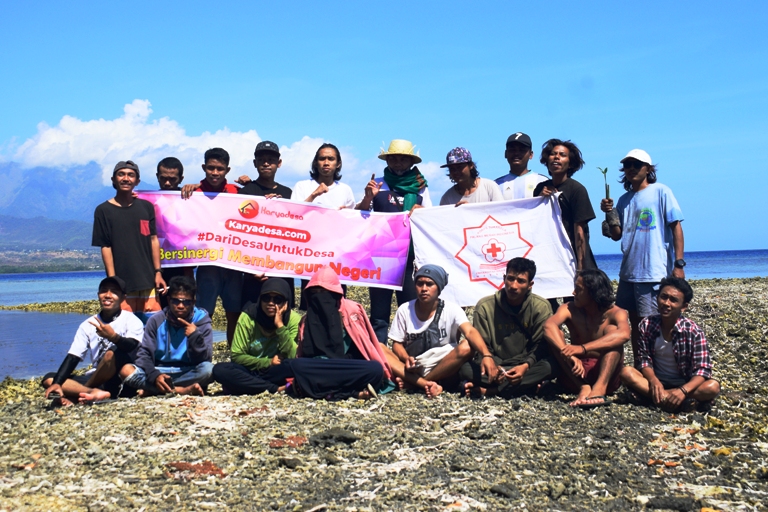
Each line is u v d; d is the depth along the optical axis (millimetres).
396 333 8086
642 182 8305
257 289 9555
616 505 4613
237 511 4461
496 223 9414
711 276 50906
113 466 5242
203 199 9383
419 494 4758
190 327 7625
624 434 6211
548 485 4918
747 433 6242
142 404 7090
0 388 9898
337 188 9844
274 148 9578
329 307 7785
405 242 9625
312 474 5152
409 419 6664
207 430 6172
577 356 7320
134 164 8500
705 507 4562
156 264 8891
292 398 7469
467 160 9414
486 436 6090
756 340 11508
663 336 7172
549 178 9570
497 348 7895
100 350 7570
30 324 22125
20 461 5273
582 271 7465
